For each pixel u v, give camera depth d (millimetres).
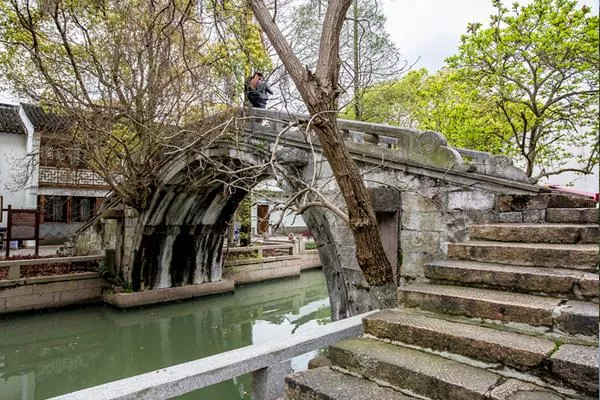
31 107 18438
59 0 7199
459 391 2119
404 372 2371
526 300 2785
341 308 6410
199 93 8656
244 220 16688
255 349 2814
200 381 2422
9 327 10438
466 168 4977
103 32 8844
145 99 9031
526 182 5785
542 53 9125
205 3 6039
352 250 6281
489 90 10586
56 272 12492
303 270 19219
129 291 12250
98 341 10109
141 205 11320
